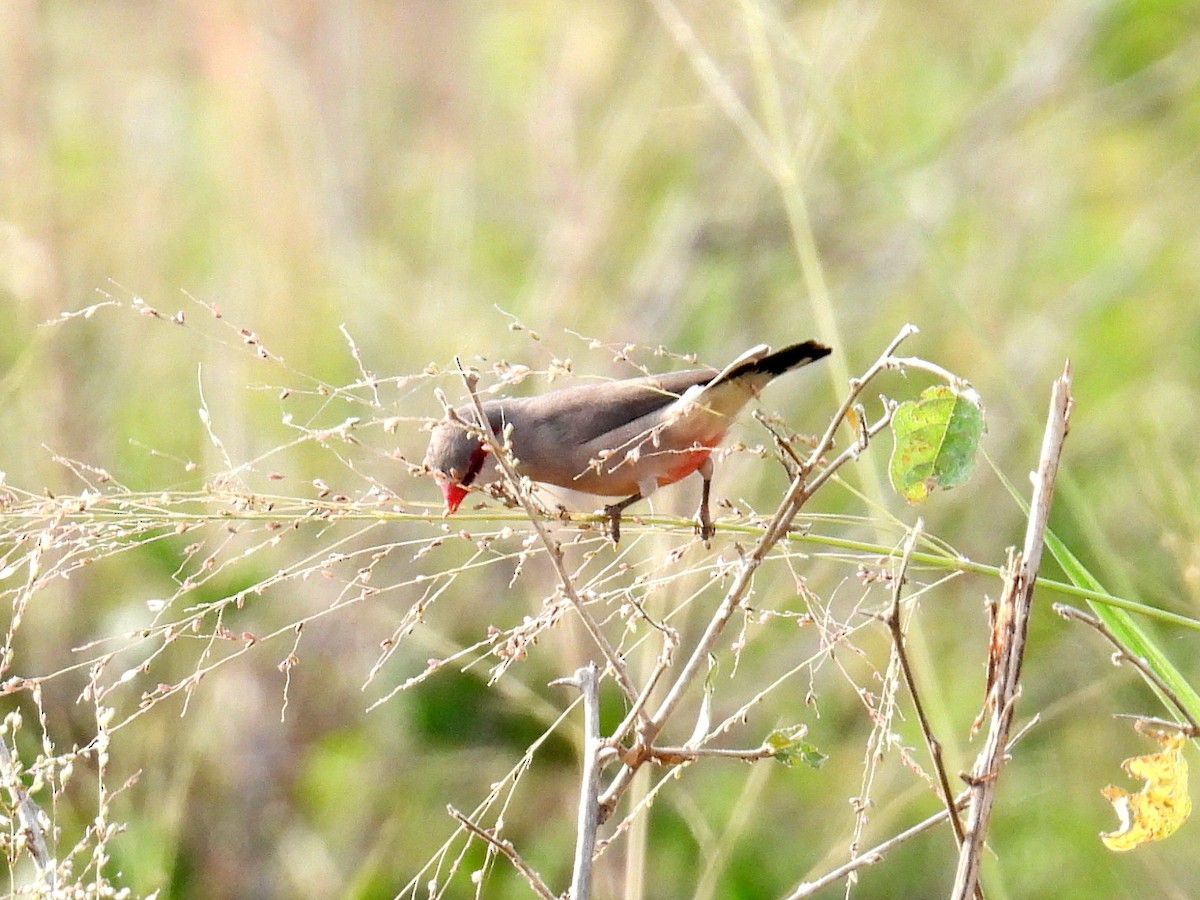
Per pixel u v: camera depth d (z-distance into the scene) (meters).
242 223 13.46
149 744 9.31
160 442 11.75
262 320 12.55
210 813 10.01
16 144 12.90
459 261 13.68
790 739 4.99
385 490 6.04
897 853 10.44
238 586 10.36
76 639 9.66
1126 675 10.48
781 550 6.13
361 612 10.77
